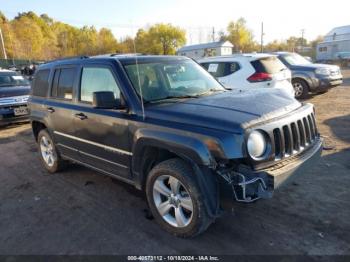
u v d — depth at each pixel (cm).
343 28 6312
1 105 921
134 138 354
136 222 377
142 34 7812
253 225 351
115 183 500
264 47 8706
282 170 294
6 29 6694
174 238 339
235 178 291
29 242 349
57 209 424
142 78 386
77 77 449
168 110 335
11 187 513
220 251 312
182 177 313
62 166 552
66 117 464
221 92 409
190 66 459
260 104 337
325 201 394
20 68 2961
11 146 774
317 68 1123
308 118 356
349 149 577
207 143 290
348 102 1066
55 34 8612
